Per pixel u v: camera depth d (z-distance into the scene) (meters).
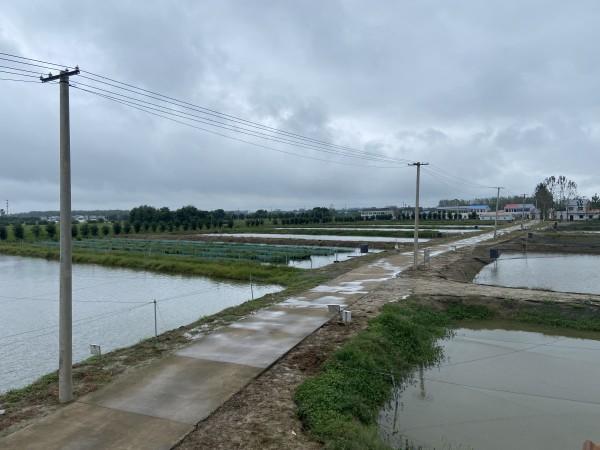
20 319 18.64
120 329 16.69
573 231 64.94
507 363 12.44
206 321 14.08
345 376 9.67
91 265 36.91
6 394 8.70
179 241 61.06
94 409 7.88
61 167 7.95
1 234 65.25
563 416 9.37
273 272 28.86
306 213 124.31
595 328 15.34
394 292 18.69
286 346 11.30
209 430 7.26
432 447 8.18
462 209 155.75
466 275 26.70
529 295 18.08
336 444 6.91
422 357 12.60
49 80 7.91
